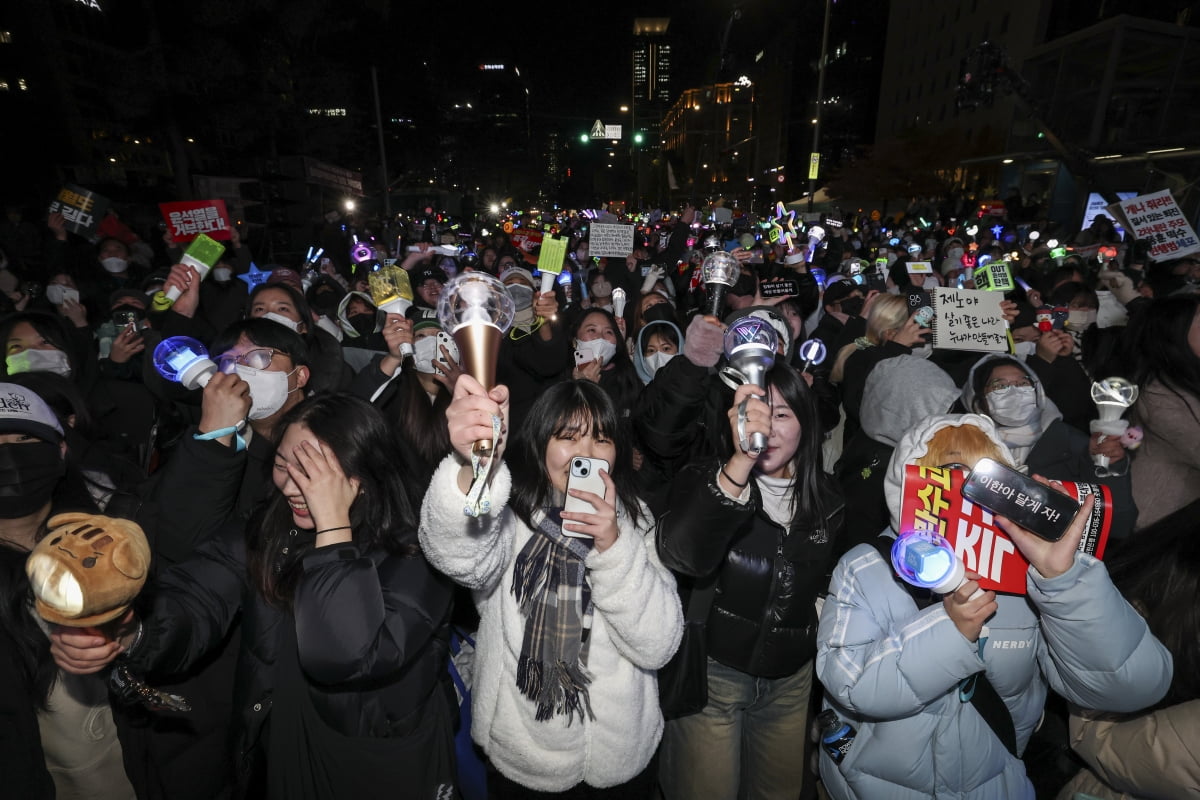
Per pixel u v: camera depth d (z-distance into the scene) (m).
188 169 19.48
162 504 1.97
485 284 1.22
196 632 1.76
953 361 3.95
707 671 2.35
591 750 1.89
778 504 2.29
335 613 1.55
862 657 1.77
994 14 36.06
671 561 1.85
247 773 1.85
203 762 2.04
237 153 24.00
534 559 1.88
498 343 1.22
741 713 2.43
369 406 1.85
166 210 6.19
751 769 2.54
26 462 1.76
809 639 2.32
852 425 3.87
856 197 42.75
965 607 1.55
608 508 1.66
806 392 2.22
